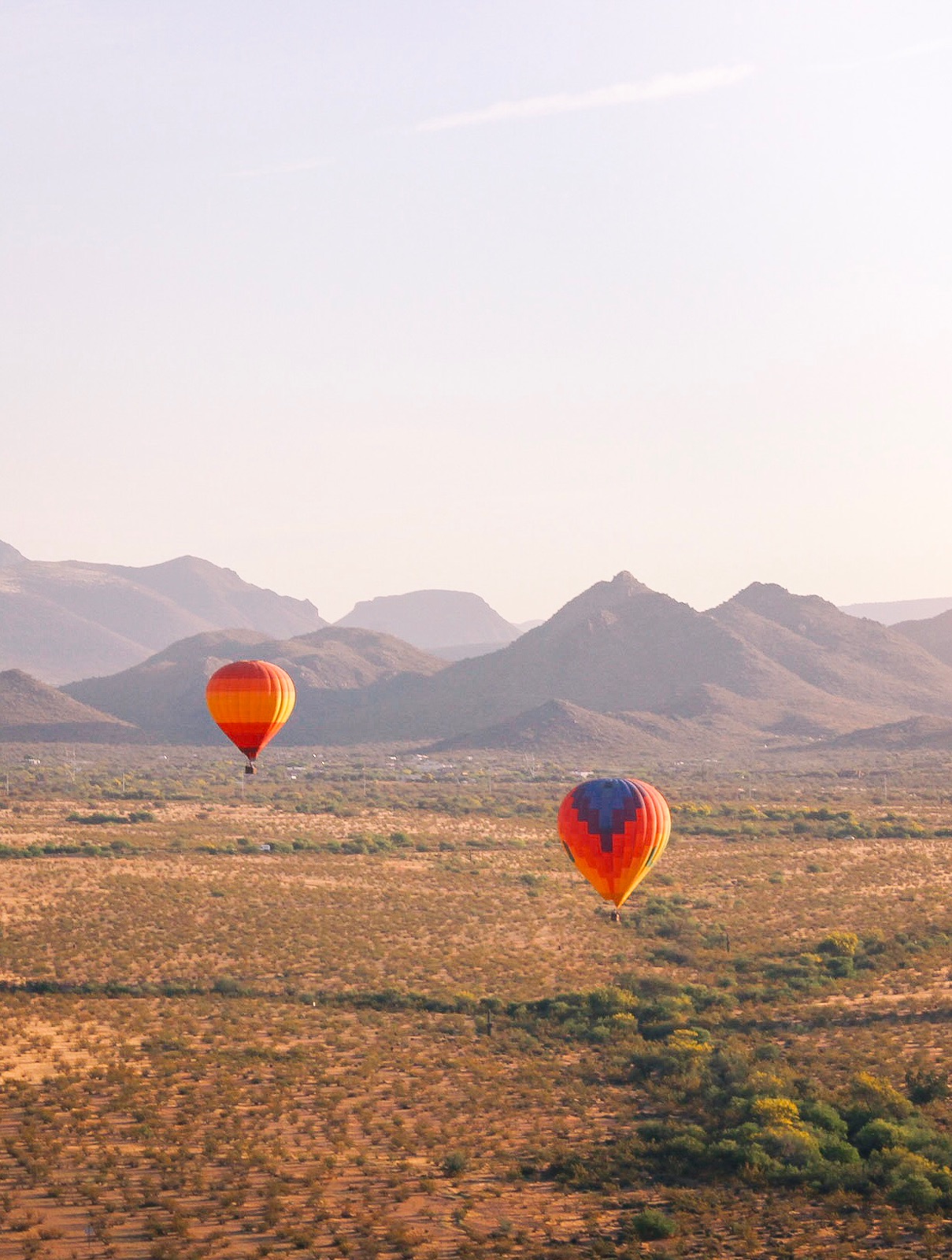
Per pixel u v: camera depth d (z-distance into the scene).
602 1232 35.53
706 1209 36.84
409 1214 36.41
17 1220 34.94
